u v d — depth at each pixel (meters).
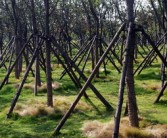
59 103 20.48
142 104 21.31
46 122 17.67
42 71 39.06
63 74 31.73
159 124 15.74
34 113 18.62
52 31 54.28
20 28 37.56
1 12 48.12
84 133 15.21
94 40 31.34
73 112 19.16
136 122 15.18
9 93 26.80
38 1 44.00
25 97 24.58
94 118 18.11
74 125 16.86
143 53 60.66
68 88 26.92
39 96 24.73
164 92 23.81
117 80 31.17
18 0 39.91
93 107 20.38
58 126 15.64
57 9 49.00
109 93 25.41
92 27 44.34
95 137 14.49
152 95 24.22
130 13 14.62
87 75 33.69
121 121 15.98
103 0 42.28
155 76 31.94
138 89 25.67
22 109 19.73
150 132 14.13
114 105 21.14
